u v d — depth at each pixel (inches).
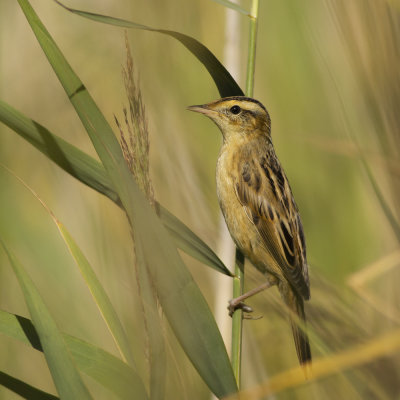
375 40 211.9
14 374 420.8
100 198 427.5
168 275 220.4
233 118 380.5
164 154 386.0
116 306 367.6
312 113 472.7
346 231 435.5
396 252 248.4
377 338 191.5
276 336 284.0
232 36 403.2
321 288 206.1
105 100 570.9
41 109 577.3
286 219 369.1
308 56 437.4
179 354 227.1
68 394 215.2
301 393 231.8
